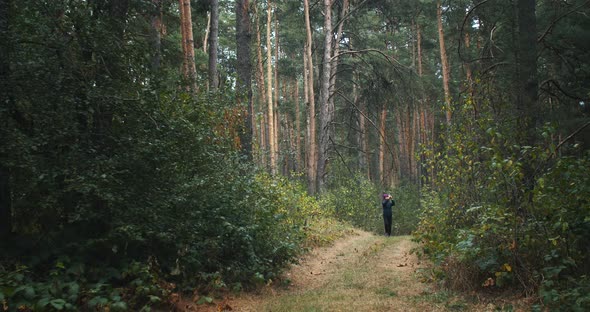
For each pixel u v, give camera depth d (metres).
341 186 21.52
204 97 7.79
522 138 6.87
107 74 5.83
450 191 8.24
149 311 4.65
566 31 8.55
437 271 6.68
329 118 22.02
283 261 7.85
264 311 5.16
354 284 6.82
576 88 8.38
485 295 5.60
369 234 16.84
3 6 5.02
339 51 22.86
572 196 5.28
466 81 8.56
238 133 9.64
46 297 4.07
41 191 5.08
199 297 5.58
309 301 5.61
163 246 5.86
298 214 11.84
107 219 5.32
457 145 7.55
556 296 4.63
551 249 5.42
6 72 4.94
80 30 5.52
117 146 5.66
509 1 9.33
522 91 7.23
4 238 4.79
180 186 5.99
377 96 20.88
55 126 5.15
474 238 6.15
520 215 5.94
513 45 8.50
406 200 21.53
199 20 21.80
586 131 7.09
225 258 6.72
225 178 7.06
